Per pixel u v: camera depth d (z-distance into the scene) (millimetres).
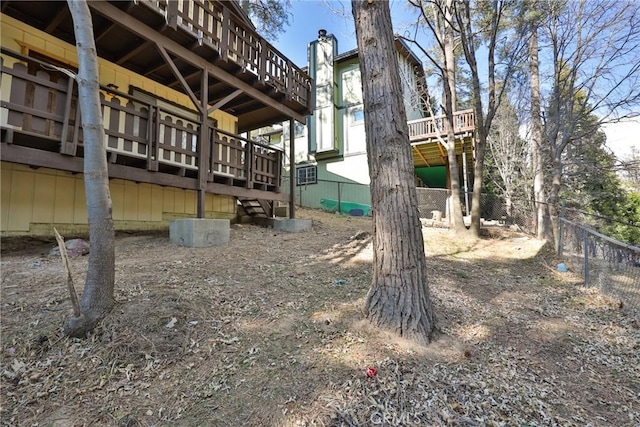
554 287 4977
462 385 2309
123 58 6164
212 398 2090
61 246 2498
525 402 2223
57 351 2375
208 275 3971
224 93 7805
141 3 4734
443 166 16125
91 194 2670
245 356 2490
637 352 3041
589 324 3635
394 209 2918
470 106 16031
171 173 6105
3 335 2459
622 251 4938
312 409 2004
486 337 3125
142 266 4023
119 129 4848
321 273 4578
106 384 2168
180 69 6688
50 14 5180
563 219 6691
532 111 9469
